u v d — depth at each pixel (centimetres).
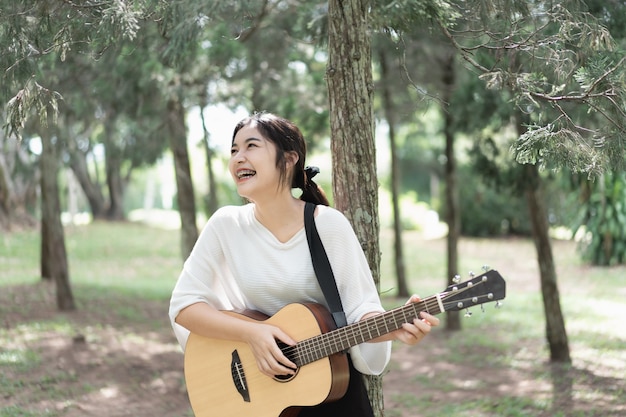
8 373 668
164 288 1314
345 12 320
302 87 791
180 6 384
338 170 325
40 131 851
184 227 779
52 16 324
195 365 274
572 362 757
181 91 668
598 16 399
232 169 264
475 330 973
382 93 887
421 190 3631
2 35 322
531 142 299
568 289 1305
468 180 2183
